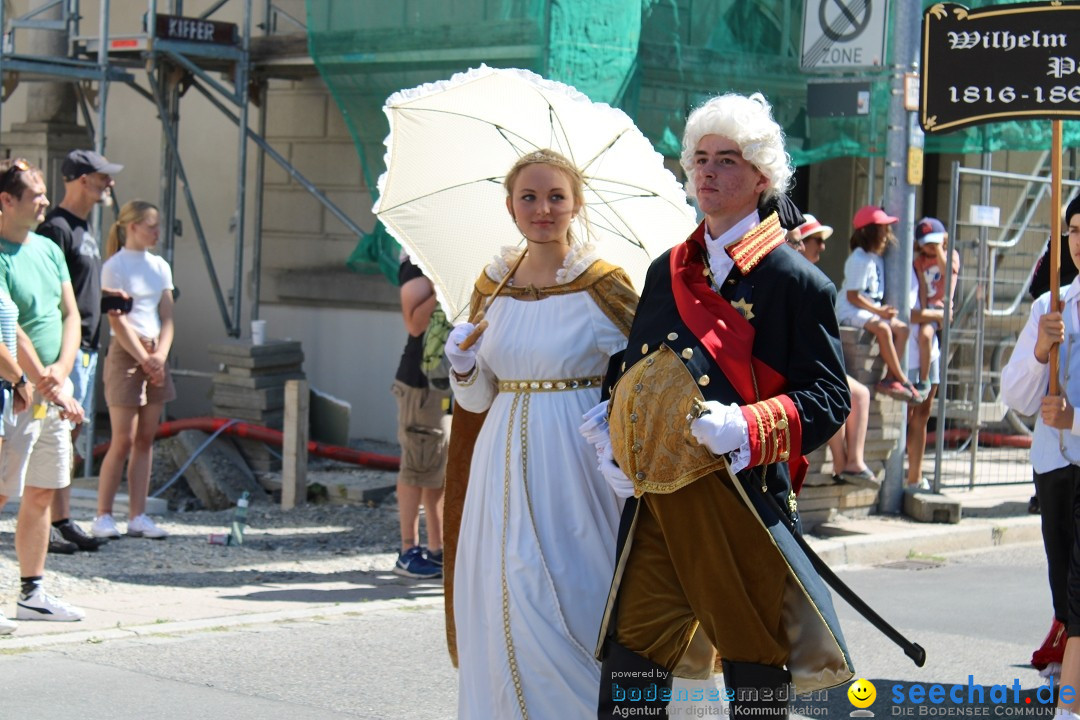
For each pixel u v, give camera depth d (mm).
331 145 33500
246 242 34844
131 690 14492
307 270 34000
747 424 9562
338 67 27859
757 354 10047
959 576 22375
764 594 10000
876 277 25750
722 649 10094
